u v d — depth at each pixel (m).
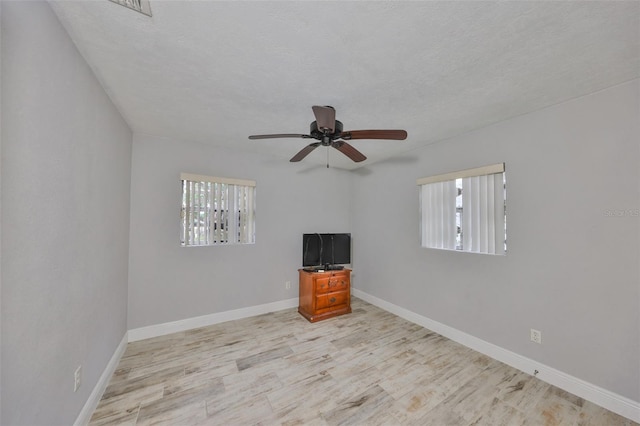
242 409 1.65
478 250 2.47
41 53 1.05
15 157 0.91
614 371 1.66
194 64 1.51
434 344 2.56
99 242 1.73
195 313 2.93
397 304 3.40
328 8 1.08
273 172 3.55
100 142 1.72
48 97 1.10
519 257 2.15
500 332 2.27
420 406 1.69
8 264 0.88
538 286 2.03
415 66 1.51
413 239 3.18
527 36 1.26
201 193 3.00
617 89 1.68
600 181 1.74
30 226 1.00
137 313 2.61
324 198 4.05
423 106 2.03
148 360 2.22
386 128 2.47
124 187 2.35
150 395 1.77
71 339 1.33
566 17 1.13
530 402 1.73
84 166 1.47
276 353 2.36
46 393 1.11
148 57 1.44
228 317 3.15
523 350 2.10
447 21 1.16
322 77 1.64
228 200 3.19
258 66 1.52
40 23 1.03
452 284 2.70
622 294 1.64
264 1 1.05
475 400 1.75
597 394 1.71
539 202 2.04
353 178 4.35
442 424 1.54
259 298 3.40
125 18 1.15
